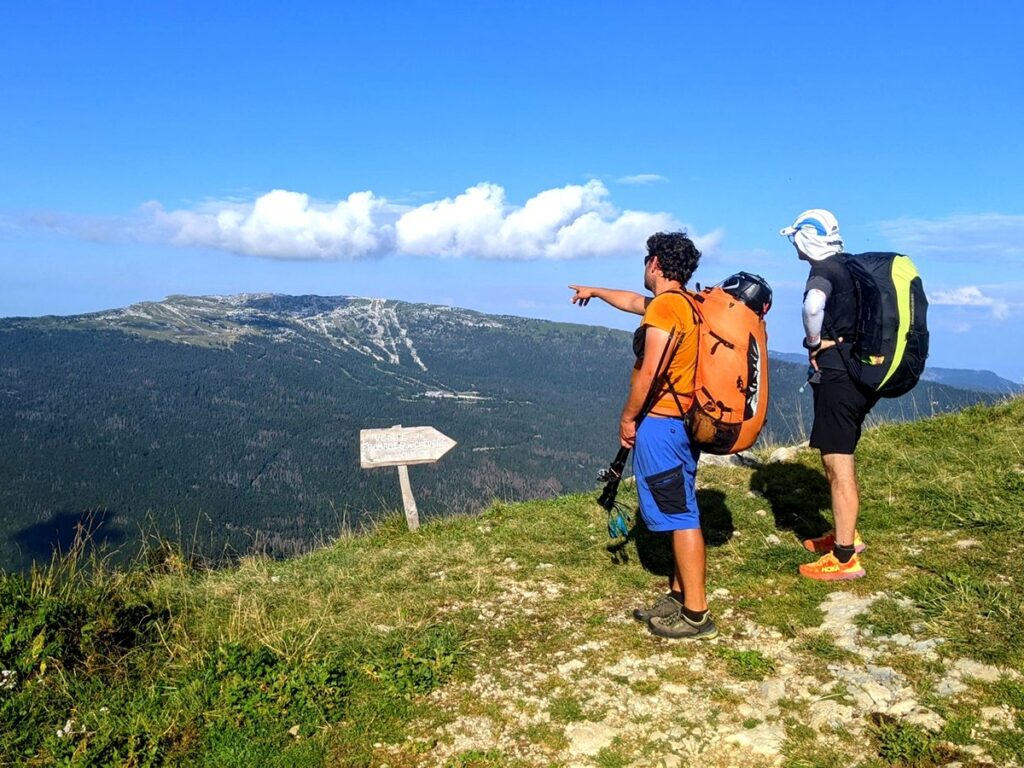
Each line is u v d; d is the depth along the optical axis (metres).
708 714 3.18
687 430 3.54
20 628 3.83
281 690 3.49
